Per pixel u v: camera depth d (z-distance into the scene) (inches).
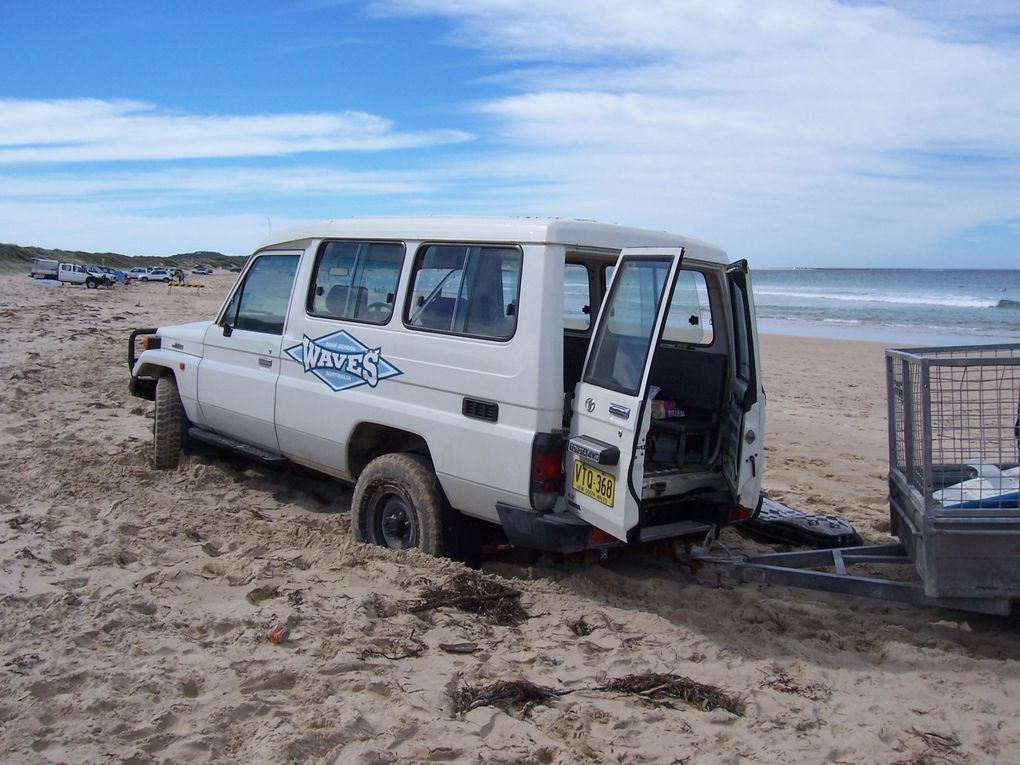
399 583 197.6
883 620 196.7
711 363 212.4
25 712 141.9
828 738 145.2
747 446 199.5
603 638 178.7
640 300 176.9
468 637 175.9
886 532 271.6
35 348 629.6
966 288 3011.8
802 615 195.9
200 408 283.4
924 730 148.5
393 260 222.7
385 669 160.6
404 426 212.4
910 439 191.3
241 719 143.4
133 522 240.8
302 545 225.1
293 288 252.4
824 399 576.7
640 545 206.7
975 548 173.5
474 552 217.0
